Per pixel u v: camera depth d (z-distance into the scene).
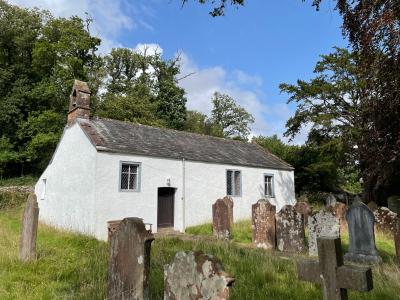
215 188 19.34
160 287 5.87
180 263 4.31
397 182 21.12
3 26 32.66
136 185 15.96
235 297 5.29
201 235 14.86
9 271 7.28
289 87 25.77
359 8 8.87
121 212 15.05
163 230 16.66
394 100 9.61
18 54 34.66
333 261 4.06
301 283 5.96
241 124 57.75
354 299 5.28
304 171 30.36
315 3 8.31
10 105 30.20
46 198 19.00
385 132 10.44
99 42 35.91
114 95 38.16
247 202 21.02
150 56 45.00
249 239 13.44
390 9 8.31
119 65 44.94
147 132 19.67
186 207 17.67
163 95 42.25
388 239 13.45
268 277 6.41
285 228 11.51
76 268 7.43
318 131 25.33
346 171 25.81
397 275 6.64
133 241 4.98
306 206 15.16
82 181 15.41
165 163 17.16
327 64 25.20
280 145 34.31
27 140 31.17
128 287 4.94
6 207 21.94
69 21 34.28
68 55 33.22
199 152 19.91
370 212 9.38
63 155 17.62
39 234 12.98
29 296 5.82
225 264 7.44
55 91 30.62
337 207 15.81
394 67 9.15
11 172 30.59
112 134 16.92
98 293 5.61
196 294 4.05
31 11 35.34
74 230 14.94
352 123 23.58
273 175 23.38
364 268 3.93
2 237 11.22
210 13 8.45
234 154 22.47
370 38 8.70
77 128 16.70
